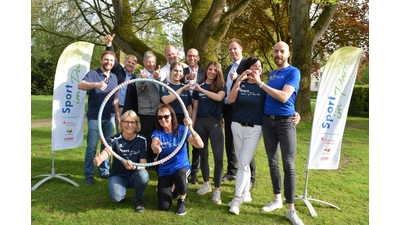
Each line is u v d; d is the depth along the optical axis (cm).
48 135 859
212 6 802
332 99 403
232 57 486
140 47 934
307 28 1125
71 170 542
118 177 396
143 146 404
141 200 392
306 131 986
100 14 1458
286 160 367
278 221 366
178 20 1584
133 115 392
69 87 480
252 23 1630
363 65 1791
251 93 389
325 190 473
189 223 354
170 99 447
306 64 1154
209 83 434
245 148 393
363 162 644
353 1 1526
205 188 442
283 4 1533
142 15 1686
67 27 1672
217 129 425
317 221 371
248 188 425
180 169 381
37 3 1725
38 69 3053
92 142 472
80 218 361
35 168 546
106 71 474
